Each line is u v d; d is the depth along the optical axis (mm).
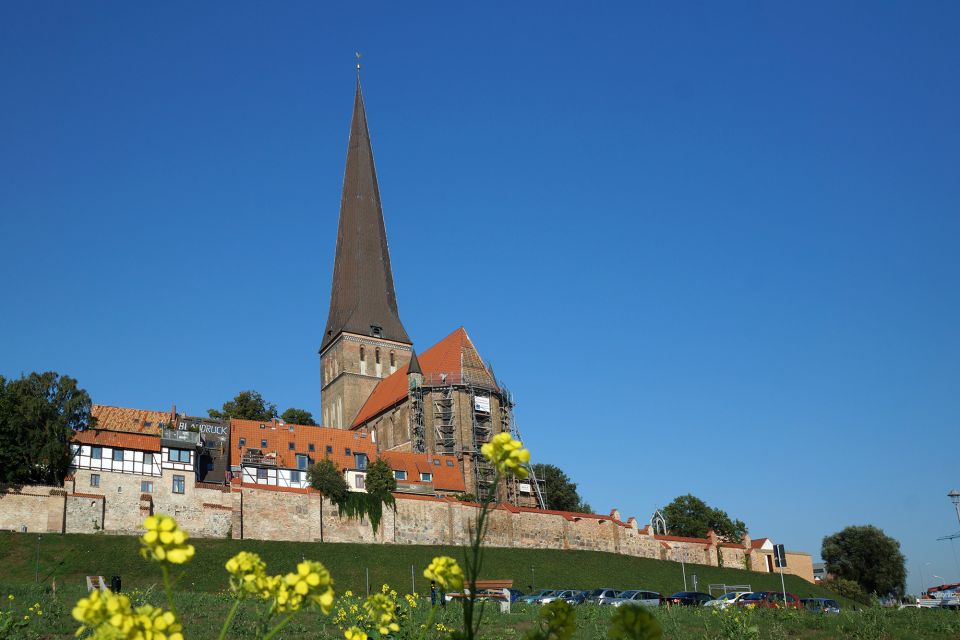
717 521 140125
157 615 6141
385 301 161000
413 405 127625
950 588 88812
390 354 156875
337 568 82062
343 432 110562
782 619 29688
